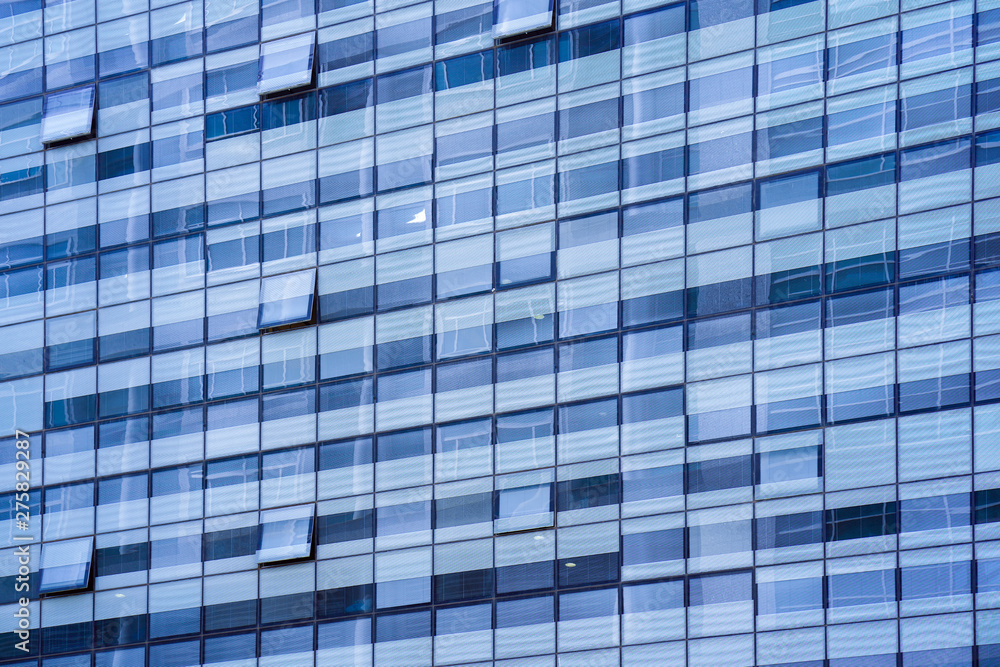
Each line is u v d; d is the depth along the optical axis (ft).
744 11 191.93
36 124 227.61
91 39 227.20
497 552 189.78
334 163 209.26
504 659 186.29
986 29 180.96
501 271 197.47
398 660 191.11
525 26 200.44
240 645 199.72
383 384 200.34
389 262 203.62
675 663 178.60
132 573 207.82
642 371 188.03
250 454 205.36
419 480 195.62
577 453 188.75
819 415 179.42
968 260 177.17
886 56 184.65
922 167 180.86
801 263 183.83
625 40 197.06
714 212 188.75
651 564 182.39
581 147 196.65
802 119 186.91
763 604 176.76
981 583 169.37
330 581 197.06
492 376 195.00
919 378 176.45
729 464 181.88
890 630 171.42
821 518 176.76
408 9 209.15
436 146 204.23
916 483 174.09
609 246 192.85
